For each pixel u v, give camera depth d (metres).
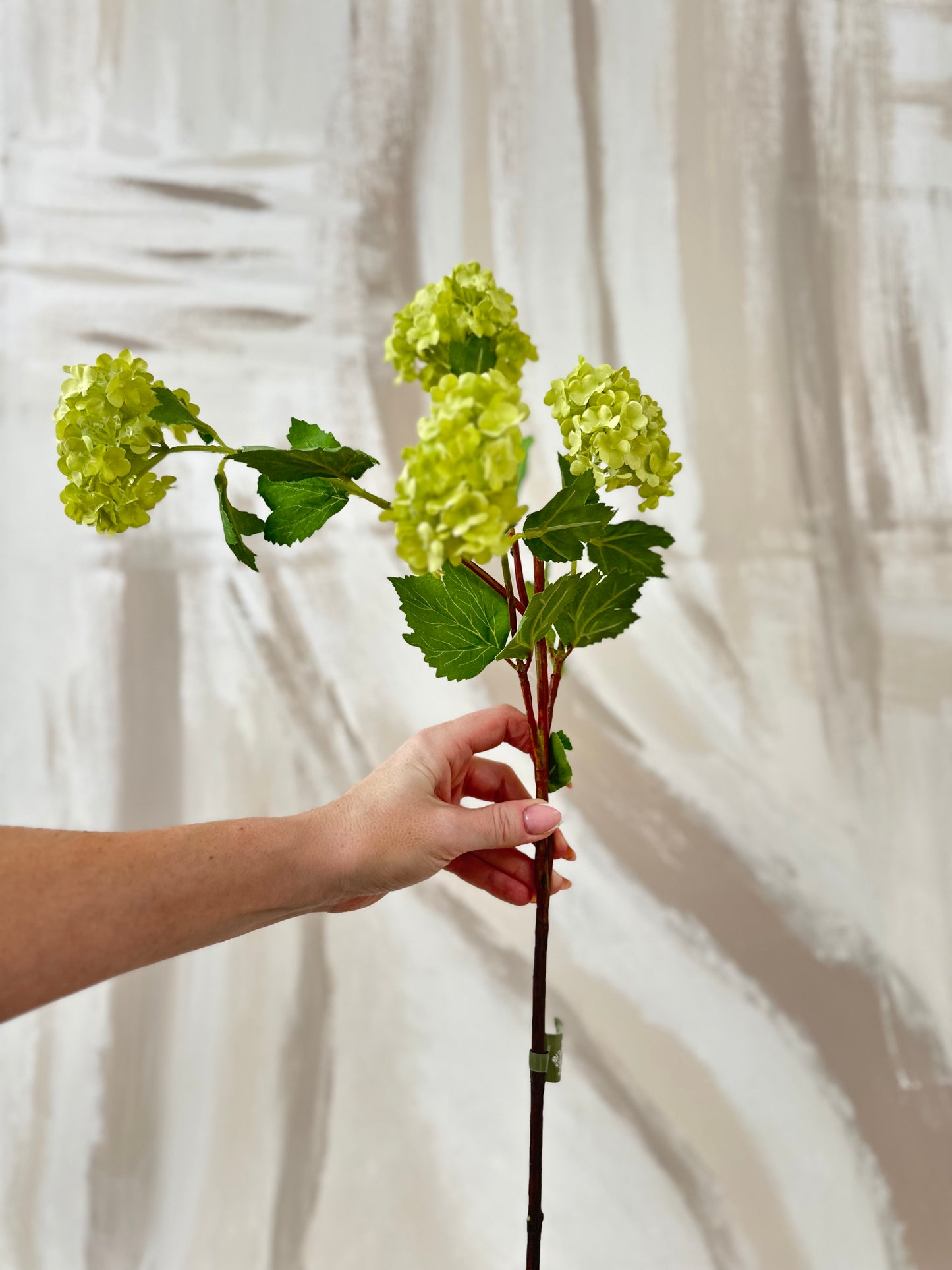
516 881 0.73
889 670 0.93
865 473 0.94
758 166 0.93
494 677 0.93
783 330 0.94
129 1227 0.91
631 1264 0.90
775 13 0.93
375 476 0.94
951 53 0.94
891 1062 0.91
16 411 0.93
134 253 0.93
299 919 0.93
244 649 0.93
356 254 0.94
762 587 0.93
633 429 0.49
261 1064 0.92
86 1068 0.92
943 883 0.92
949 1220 0.90
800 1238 0.90
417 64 0.93
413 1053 0.92
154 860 0.56
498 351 0.52
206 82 0.93
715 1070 0.91
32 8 0.93
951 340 0.94
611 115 0.93
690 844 0.92
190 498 0.94
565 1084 0.91
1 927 0.52
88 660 0.93
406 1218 0.91
